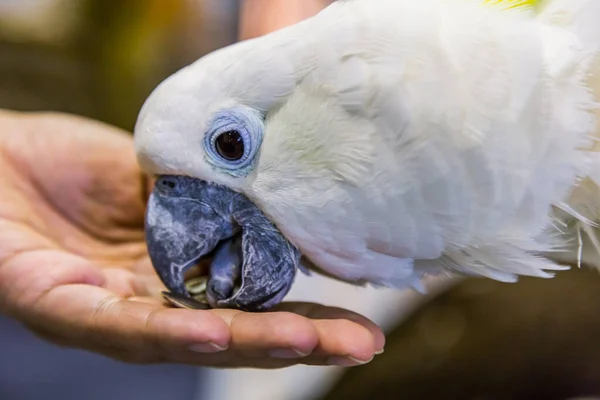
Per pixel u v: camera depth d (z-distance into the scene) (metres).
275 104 0.33
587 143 0.33
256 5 0.51
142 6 0.65
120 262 0.45
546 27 0.34
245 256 0.35
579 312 0.47
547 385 0.48
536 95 0.32
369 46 0.32
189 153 0.34
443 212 0.33
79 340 0.36
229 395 0.63
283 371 0.60
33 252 0.38
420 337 0.50
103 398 0.61
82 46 0.67
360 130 0.32
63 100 0.68
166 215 0.36
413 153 0.32
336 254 0.34
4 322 0.65
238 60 0.33
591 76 0.33
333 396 0.51
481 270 0.35
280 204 0.34
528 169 0.32
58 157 0.46
